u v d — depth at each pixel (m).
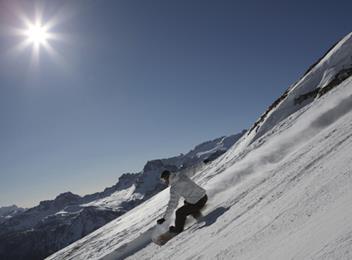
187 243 5.86
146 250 8.70
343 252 1.96
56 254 21.61
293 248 2.59
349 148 5.07
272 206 4.49
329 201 3.17
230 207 6.68
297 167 6.30
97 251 13.16
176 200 7.64
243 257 3.26
